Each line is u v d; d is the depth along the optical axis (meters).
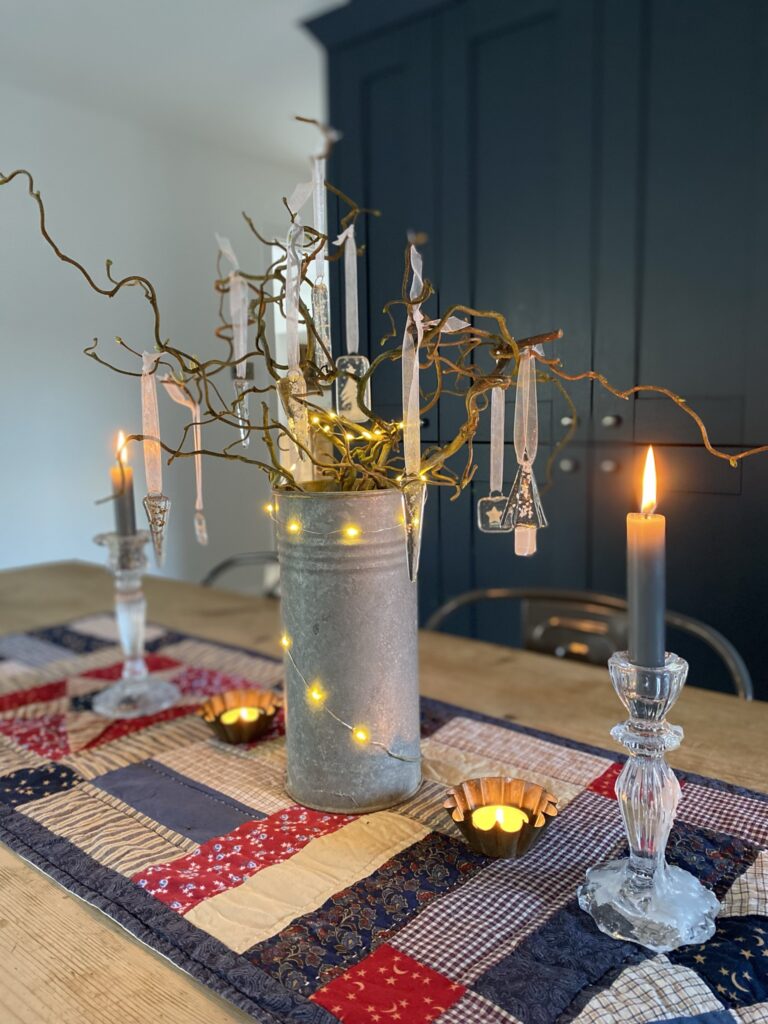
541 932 0.53
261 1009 0.47
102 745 0.86
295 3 1.90
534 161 1.79
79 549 1.30
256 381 0.81
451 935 0.53
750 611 0.81
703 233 1.57
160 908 0.56
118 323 0.80
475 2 1.83
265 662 1.13
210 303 0.88
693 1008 0.46
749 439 0.84
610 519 1.81
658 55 1.62
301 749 0.71
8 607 1.48
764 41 1.49
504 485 0.70
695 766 0.77
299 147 1.21
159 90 1.85
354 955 0.51
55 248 0.66
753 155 1.52
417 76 1.93
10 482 1.08
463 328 0.63
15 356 0.86
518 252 1.83
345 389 0.76
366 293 0.80
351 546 0.66
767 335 1.47
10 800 0.74
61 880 0.61
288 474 0.68
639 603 0.54
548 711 0.93
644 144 1.65
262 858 0.63
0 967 0.51
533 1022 0.45
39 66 1.53
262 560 1.65
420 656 1.14
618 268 1.70
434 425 0.73
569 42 1.72
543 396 0.82
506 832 0.60
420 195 1.96
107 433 0.88
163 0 1.72
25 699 1.01
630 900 0.55
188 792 0.75
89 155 0.93
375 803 0.70
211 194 1.00
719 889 0.58
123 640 1.02
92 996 0.48
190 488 0.79
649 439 0.80
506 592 1.30
